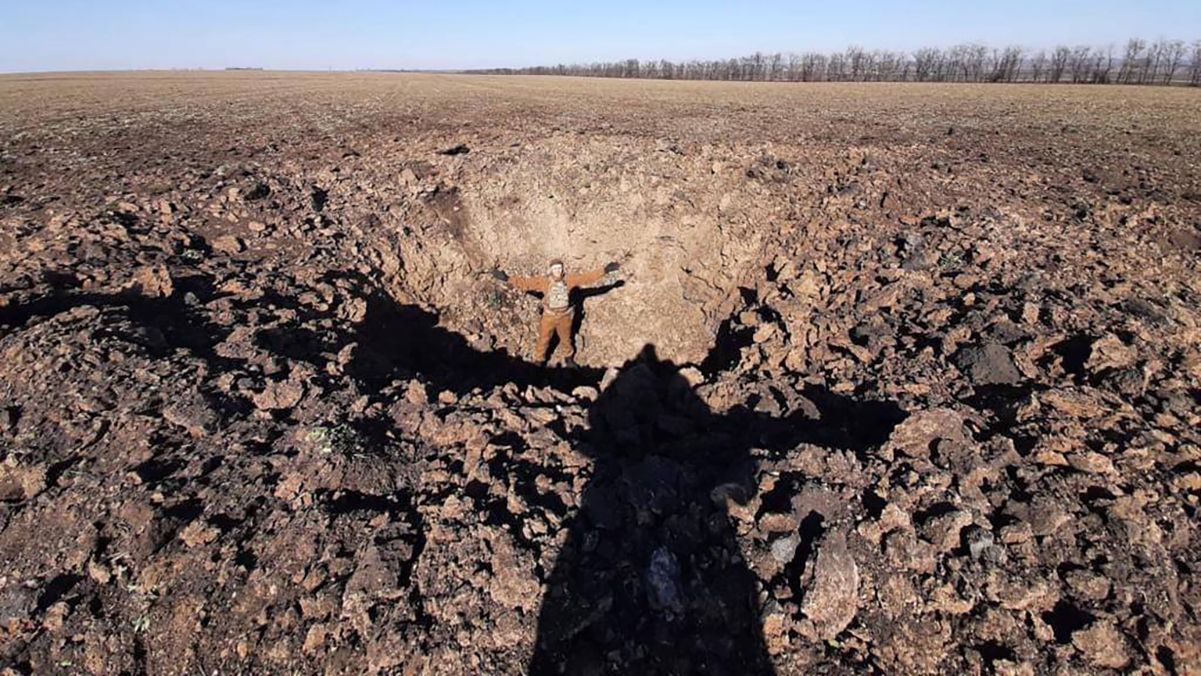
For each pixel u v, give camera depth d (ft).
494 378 24.14
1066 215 26.20
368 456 12.27
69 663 9.02
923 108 73.46
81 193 28.60
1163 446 11.96
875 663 9.05
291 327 17.94
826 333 18.25
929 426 12.25
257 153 40.27
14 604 9.45
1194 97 91.35
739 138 47.03
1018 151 40.73
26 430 12.54
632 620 9.84
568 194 32.27
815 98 94.68
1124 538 10.07
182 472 11.72
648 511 11.44
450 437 13.51
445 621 9.41
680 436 15.49
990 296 18.62
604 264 30.78
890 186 30.55
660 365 25.62
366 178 33.42
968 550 10.01
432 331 25.02
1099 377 14.37
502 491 11.74
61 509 10.89
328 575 9.98
